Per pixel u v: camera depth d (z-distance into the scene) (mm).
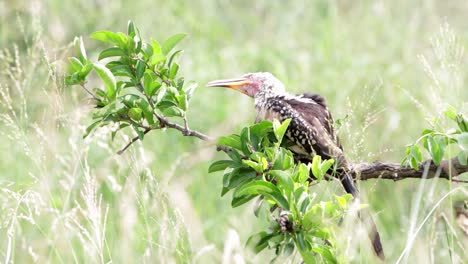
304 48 15586
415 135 12203
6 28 13812
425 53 14539
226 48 15266
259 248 7227
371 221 8359
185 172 12148
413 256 9492
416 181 11461
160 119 7832
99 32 7719
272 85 9789
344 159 8484
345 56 14727
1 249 9469
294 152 9188
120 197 10289
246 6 16781
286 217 7129
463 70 12109
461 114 7672
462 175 10008
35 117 11195
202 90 13859
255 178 7547
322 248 7227
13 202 9727
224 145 7812
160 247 8875
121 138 10711
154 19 15688
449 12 15836
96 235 8508
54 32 14055
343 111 12125
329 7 16531
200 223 10617
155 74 7902
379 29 15617
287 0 16766
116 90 7684
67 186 9562
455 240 8859
